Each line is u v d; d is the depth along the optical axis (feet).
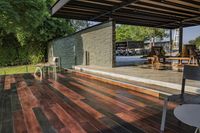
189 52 22.38
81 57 28.14
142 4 20.52
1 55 41.86
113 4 20.40
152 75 15.34
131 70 18.89
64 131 7.05
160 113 8.68
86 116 8.54
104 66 22.57
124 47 61.93
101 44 22.79
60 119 8.25
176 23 32.07
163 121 6.56
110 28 20.71
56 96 12.26
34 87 15.40
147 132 6.84
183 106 5.38
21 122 8.01
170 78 13.67
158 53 24.85
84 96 12.09
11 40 42.80
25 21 25.82
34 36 42.39
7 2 22.21
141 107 9.60
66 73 24.13
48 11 40.14
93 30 24.44
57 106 10.12
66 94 12.75
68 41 31.60
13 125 7.72
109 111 9.14
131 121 7.86
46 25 41.88
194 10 23.63
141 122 7.74
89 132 6.93
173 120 7.78
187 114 4.75
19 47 43.86
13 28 28.71
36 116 8.68
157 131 6.90
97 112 9.04
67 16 26.09
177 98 6.72
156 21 31.07
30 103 10.80
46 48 46.37
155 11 23.95
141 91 12.65
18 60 44.14
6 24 27.02
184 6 21.61
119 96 11.86
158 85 12.70
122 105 10.02
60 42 34.42
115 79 16.12
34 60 45.50
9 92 13.74
